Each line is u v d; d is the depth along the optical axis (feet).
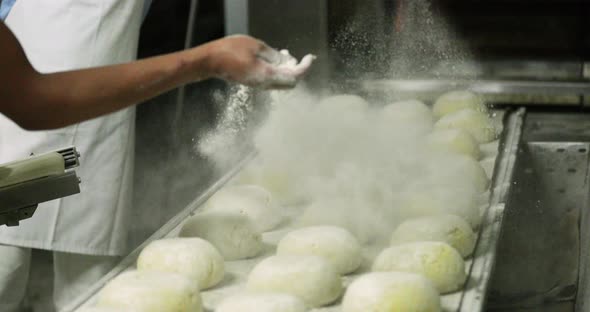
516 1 8.76
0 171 4.67
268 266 5.08
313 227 5.72
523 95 8.89
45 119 4.10
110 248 7.34
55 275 7.45
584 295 6.53
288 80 4.25
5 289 7.06
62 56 6.95
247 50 4.24
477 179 6.66
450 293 4.98
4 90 3.99
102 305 4.71
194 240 5.42
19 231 6.92
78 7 6.89
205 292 5.22
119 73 4.13
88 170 7.13
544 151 7.91
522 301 7.70
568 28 8.77
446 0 8.77
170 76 4.18
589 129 8.34
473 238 5.61
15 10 6.93
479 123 7.89
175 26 13.56
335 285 5.02
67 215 7.09
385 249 5.44
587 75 8.65
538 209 7.95
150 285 4.74
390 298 4.57
